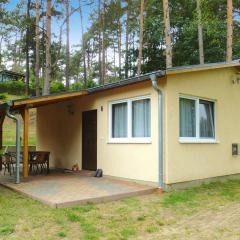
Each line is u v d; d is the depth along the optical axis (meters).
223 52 25.73
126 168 9.84
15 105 9.63
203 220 6.05
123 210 6.66
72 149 12.69
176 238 5.07
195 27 25.22
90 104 11.62
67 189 8.35
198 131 9.76
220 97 10.71
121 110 10.36
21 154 12.99
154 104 9.00
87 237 5.04
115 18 33.06
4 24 27.91
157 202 7.40
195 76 9.71
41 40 32.41
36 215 6.18
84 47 39.25
